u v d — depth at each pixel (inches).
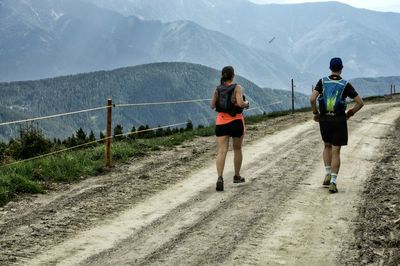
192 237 273.1
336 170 383.9
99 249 255.6
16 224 300.4
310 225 294.8
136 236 276.5
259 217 311.4
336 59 388.2
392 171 455.5
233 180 420.5
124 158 533.0
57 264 234.2
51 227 294.4
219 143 399.2
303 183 413.4
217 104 400.5
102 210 332.8
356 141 669.9
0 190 362.0
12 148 581.9
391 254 246.4
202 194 376.2
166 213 323.9
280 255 245.6
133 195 375.2
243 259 239.6
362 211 323.9
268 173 456.8
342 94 384.2
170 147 632.4
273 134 764.6
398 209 324.5
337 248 255.6
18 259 240.4
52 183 416.8
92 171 460.4
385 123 924.6
